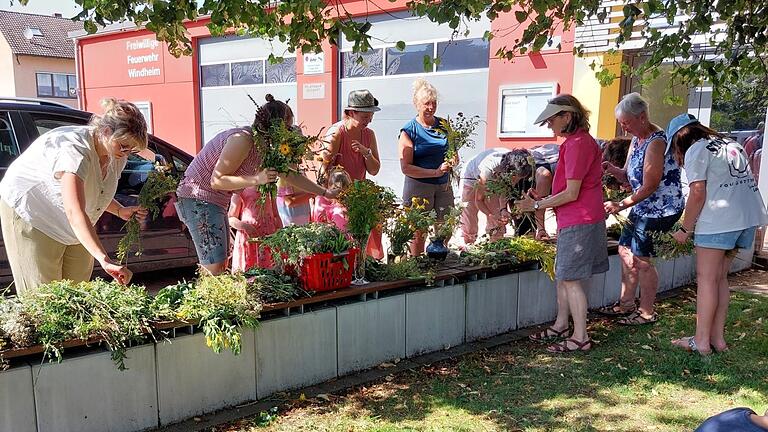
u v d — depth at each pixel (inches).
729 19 168.9
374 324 142.7
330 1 164.6
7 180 115.6
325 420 118.3
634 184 174.1
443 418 119.5
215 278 124.6
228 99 509.4
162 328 112.1
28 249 117.6
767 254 254.4
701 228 147.6
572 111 146.2
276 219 168.6
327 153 181.2
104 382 106.8
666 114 309.0
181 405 116.2
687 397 129.9
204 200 139.6
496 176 181.3
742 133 287.6
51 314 103.4
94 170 114.0
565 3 181.3
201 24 506.3
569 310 169.5
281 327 127.3
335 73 436.5
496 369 145.3
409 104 406.3
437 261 164.6
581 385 135.9
